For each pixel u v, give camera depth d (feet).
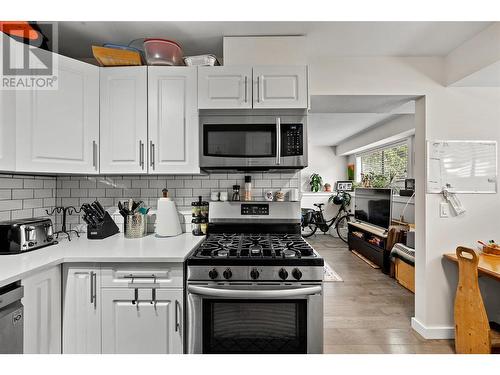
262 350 4.78
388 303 9.30
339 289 10.52
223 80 5.93
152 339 4.82
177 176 7.10
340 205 21.25
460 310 6.37
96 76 5.84
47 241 5.56
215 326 4.80
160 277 4.83
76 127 5.54
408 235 10.71
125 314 4.83
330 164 22.57
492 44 5.73
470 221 7.14
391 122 13.93
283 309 4.78
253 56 6.29
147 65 6.09
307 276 4.72
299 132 5.97
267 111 6.00
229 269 4.72
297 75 5.92
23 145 4.84
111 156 5.90
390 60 7.11
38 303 4.31
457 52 6.68
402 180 14.79
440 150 7.11
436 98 7.11
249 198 6.88
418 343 6.93
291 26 5.90
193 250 5.40
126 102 5.91
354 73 7.12
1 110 4.56
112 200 7.05
